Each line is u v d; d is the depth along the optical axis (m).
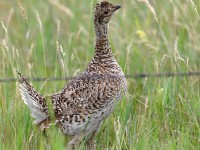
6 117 20.66
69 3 30.31
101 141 20.77
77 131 19.86
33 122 20.16
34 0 30.41
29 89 19.44
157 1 27.27
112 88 19.62
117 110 21.20
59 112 19.69
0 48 23.33
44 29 28.52
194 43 24.88
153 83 22.45
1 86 22.14
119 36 26.42
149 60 24.98
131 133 20.19
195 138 19.75
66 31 28.98
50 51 27.66
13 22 29.48
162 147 18.69
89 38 23.27
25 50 27.44
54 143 17.75
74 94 19.69
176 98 21.58
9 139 20.09
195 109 20.70
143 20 28.09
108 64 19.89
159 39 25.95
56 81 22.91
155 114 20.83
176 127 20.52
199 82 23.02
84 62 26.00
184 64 22.22
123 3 27.50
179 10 26.11
